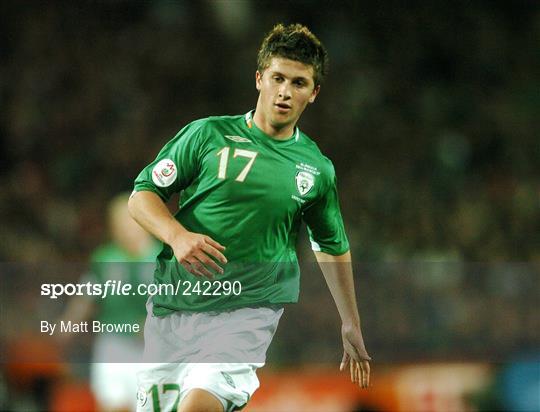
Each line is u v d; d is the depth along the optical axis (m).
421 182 45.94
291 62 14.17
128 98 48.53
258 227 14.25
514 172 47.78
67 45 50.09
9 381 25.53
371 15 55.28
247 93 51.06
